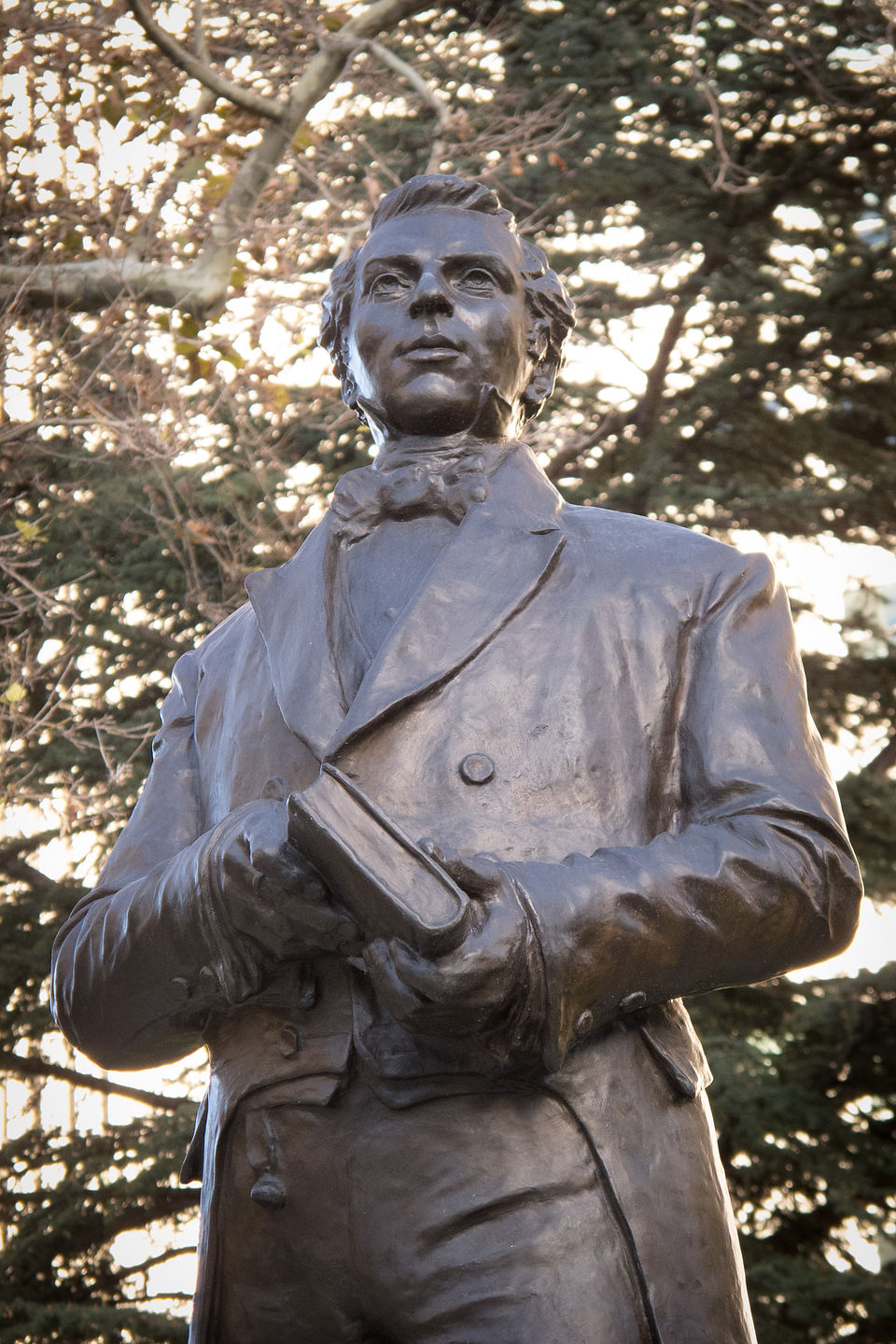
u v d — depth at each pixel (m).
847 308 12.40
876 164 12.80
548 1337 2.40
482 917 2.37
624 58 12.52
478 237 3.11
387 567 2.91
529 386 3.21
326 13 8.96
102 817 10.57
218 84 8.27
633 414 12.56
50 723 9.84
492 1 12.64
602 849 2.54
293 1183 2.59
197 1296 2.69
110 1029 2.83
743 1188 10.63
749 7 12.16
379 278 3.11
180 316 8.52
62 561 11.09
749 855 2.55
